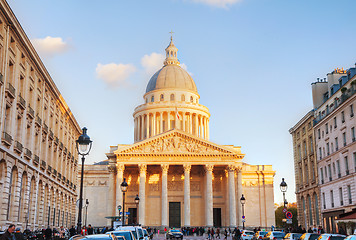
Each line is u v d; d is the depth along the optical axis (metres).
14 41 42.28
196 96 148.25
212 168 104.56
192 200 112.44
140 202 102.06
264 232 51.44
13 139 42.12
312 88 77.44
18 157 43.41
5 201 40.06
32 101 49.69
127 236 24.95
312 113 75.31
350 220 48.66
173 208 112.12
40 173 53.34
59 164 67.06
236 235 66.31
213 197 112.50
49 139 59.19
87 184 119.94
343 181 61.06
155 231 100.88
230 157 105.00
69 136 76.25
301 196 82.75
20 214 46.69
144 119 139.12
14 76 42.50
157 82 146.88
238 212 106.88
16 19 41.03
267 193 121.25
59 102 64.69
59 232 45.66
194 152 104.56
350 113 58.41
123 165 104.31
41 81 53.62
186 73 152.50
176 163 104.25
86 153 28.77
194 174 114.44
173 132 105.62
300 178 83.62
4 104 39.56
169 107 136.12
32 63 48.91
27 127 48.38
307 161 78.56
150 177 113.19
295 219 157.12
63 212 70.56
